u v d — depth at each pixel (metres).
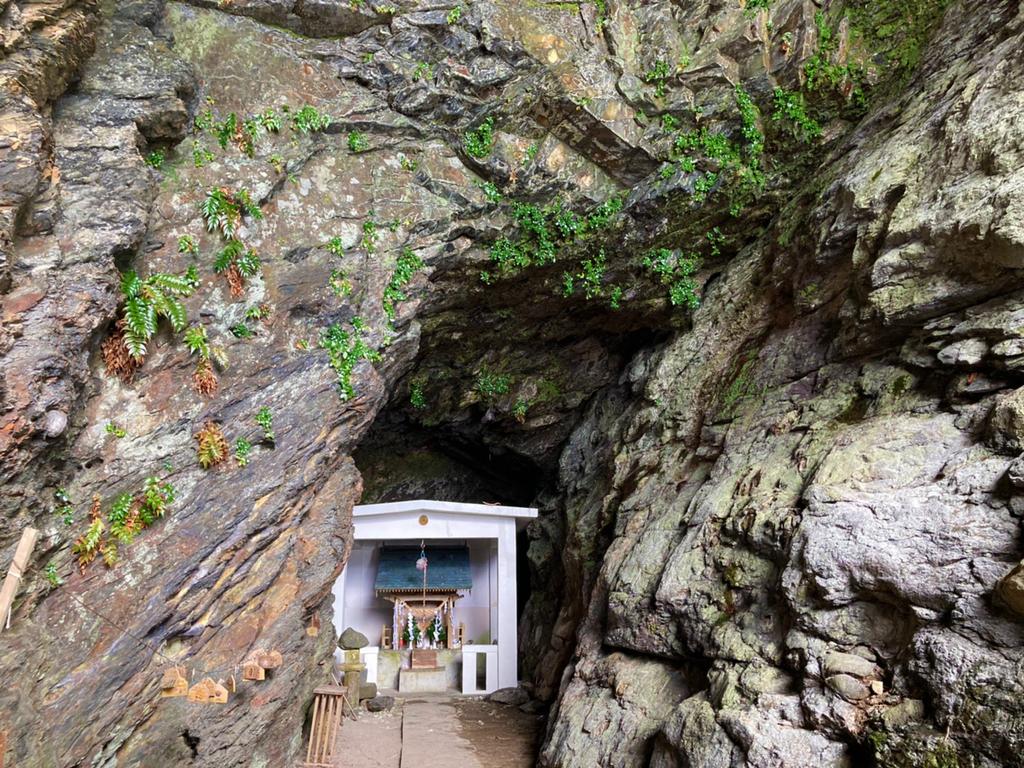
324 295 10.23
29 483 6.74
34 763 6.02
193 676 8.19
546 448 16.91
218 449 8.73
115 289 7.73
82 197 7.62
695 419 11.35
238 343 9.34
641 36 11.35
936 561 5.71
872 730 5.49
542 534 16.52
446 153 11.28
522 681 15.35
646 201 11.55
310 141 10.38
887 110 10.07
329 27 10.44
